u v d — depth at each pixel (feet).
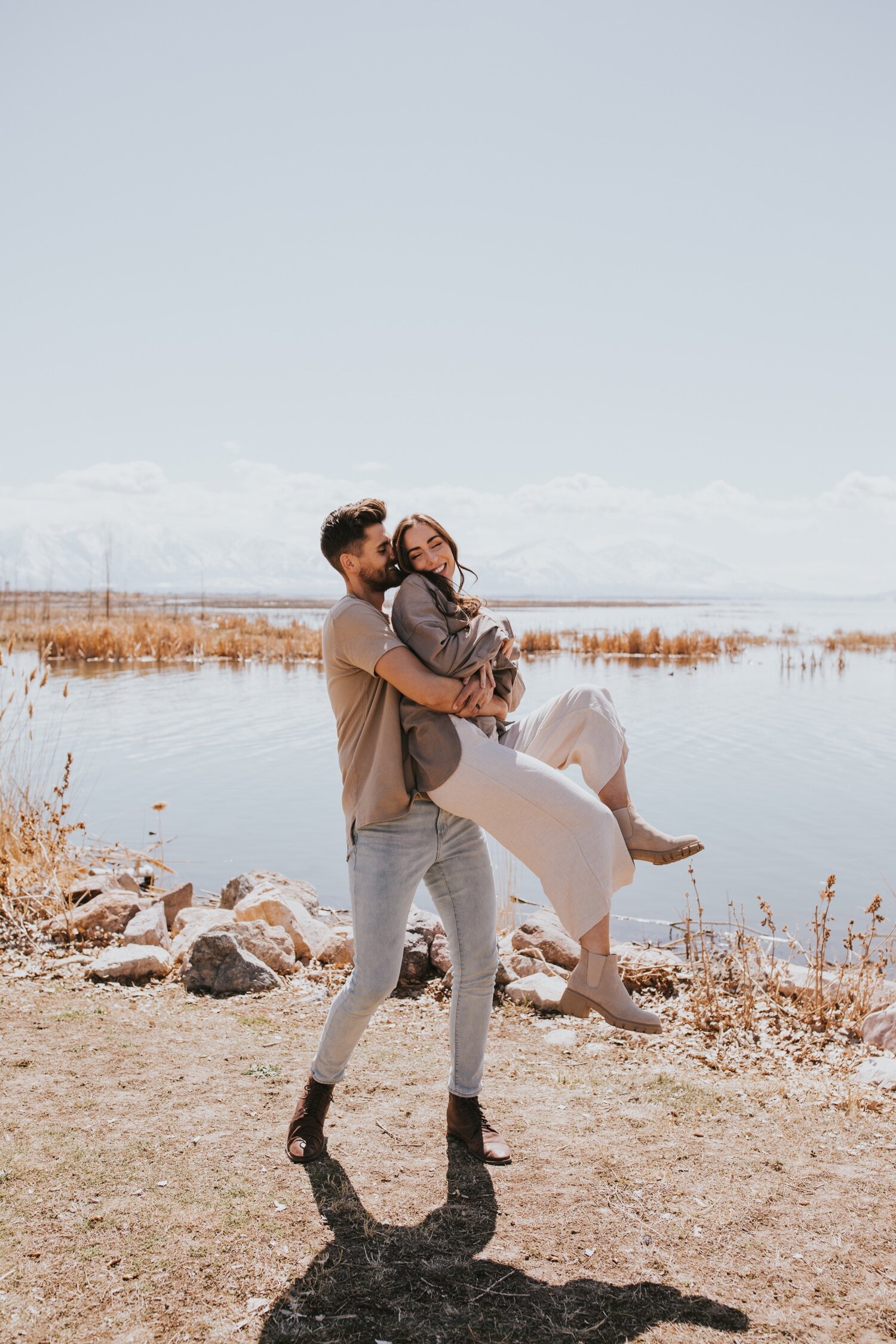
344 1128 9.80
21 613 135.33
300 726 48.62
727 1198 8.52
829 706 58.80
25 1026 12.30
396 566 9.42
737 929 17.49
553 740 9.68
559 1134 9.78
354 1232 7.95
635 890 22.27
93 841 25.77
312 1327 6.82
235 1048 11.86
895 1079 11.40
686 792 33.14
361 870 8.97
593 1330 6.81
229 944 14.56
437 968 15.01
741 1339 6.72
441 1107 10.37
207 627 130.00
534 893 22.11
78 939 16.53
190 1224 7.97
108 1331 6.72
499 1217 8.22
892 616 366.63
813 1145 9.59
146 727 47.88
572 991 8.71
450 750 8.61
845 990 14.67
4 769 24.41
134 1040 11.98
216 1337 6.70
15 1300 6.97
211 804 30.91
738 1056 12.47
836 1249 7.76
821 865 24.22
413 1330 6.82
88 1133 9.41
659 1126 9.98
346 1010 8.91
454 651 8.57
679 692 66.54
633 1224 8.13
